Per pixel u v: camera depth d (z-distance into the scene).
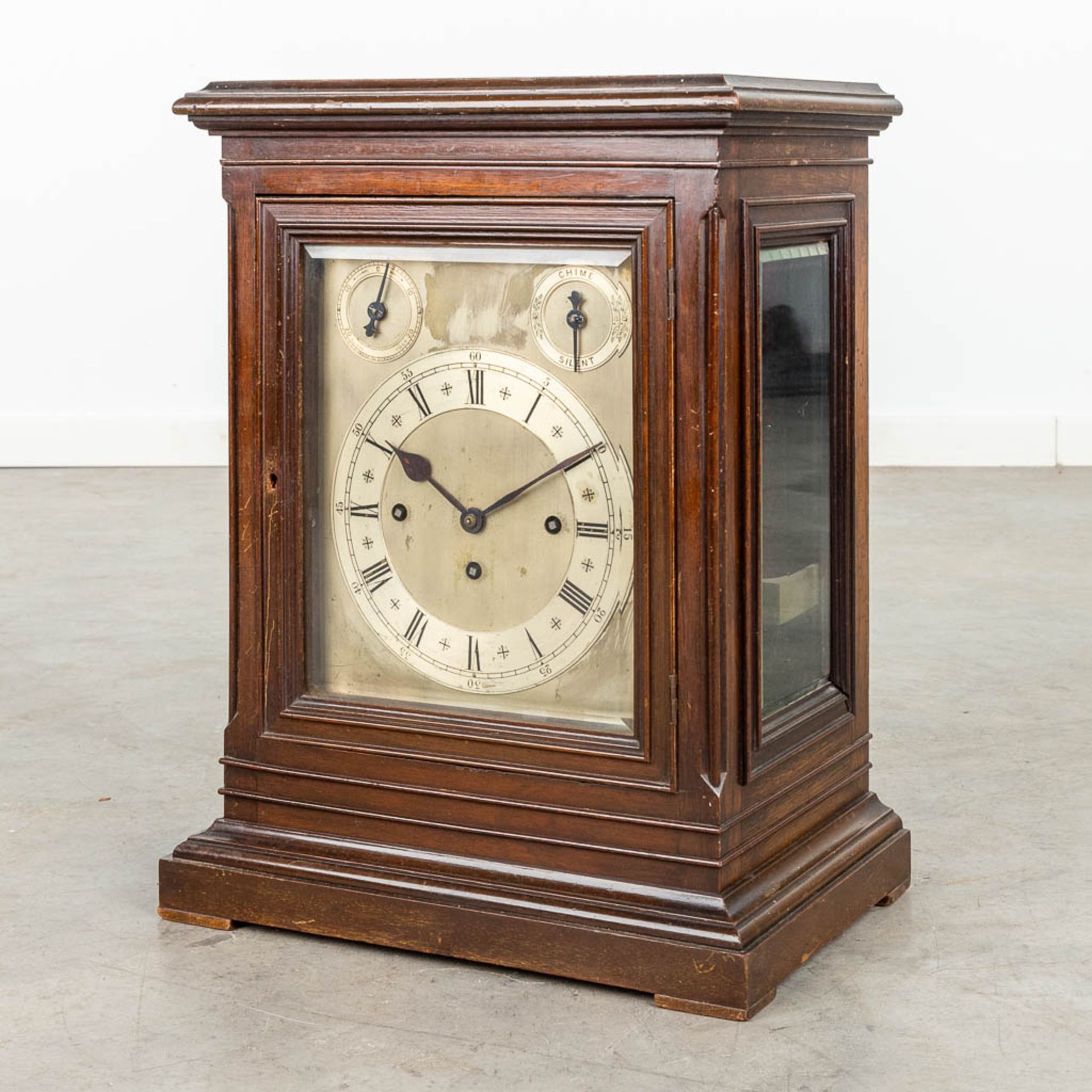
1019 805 3.63
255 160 2.79
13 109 8.78
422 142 2.66
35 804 3.65
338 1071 2.45
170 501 7.63
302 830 2.91
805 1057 2.49
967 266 8.65
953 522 7.06
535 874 2.73
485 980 2.74
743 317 2.55
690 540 2.55
